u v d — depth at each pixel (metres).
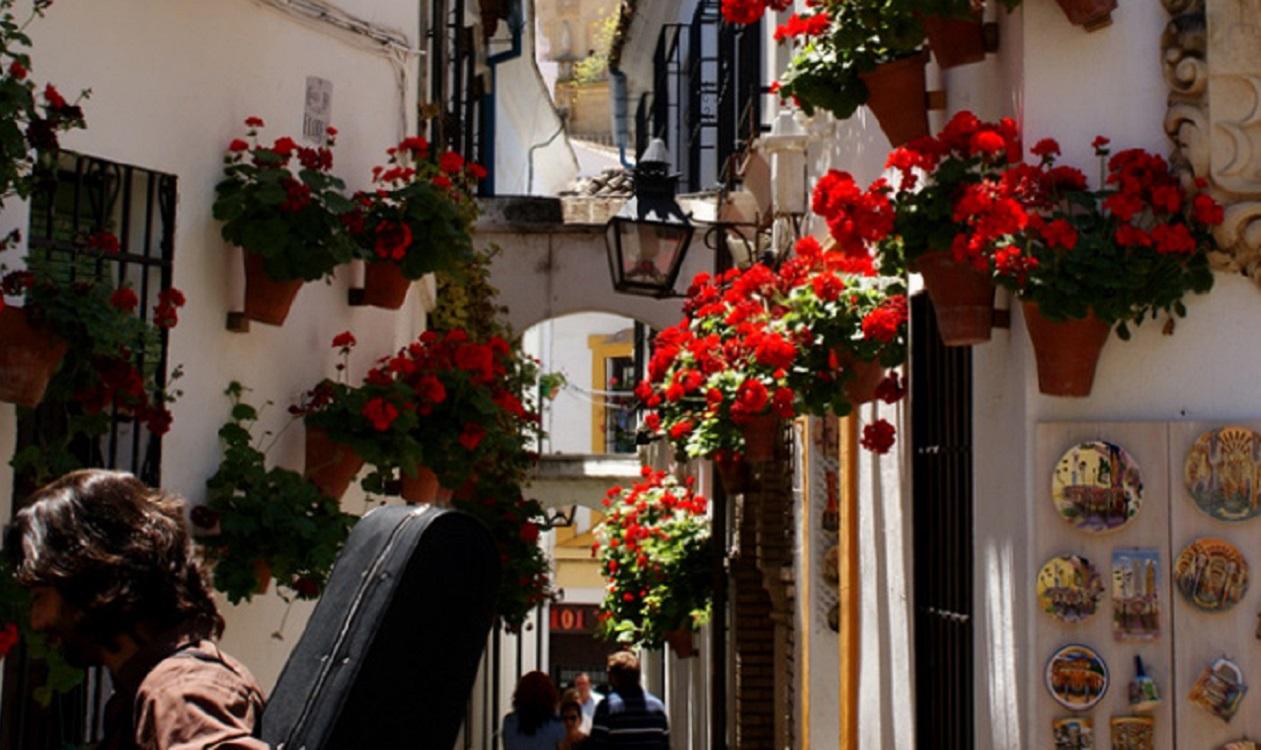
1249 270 5.81
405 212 8.73
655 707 13.80
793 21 6.68
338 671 3.52
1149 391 5.93
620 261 11.48
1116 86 6.01
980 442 6.58
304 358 8.84
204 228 8.03
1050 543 5.89
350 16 9.23
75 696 7.23
